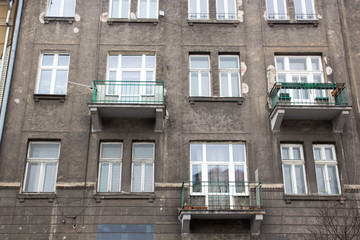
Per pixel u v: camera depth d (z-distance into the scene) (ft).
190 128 48.29
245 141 48.08
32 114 48.32
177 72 50.90
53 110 48.60
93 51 51.62
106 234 43.57
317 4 54.65
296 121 48.85
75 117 48.34
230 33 53.16
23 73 50.24
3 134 47.21
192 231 43.80
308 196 45.42
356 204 45.34
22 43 51.67
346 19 53.98
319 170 47.67
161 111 46.44
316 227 44.21
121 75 51.16
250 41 52.70
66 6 54.90
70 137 47.44
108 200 44.91
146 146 48.19
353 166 47.01
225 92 51.08
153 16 54.54
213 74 51.08
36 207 44.32
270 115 48.32
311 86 47.44
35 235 43.27
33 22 52.80
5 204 44.32
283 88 48.44
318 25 53.57
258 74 51.03
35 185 46.11
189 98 49.39
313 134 48.29
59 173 45.78
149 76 51.26
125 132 47.83
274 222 44.45
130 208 44.60
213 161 47.57
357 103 49.78
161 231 43.83
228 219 44.42
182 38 52.70
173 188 45.55
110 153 47.73
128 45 52.08
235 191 46.16
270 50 52.21
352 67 51.60
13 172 45.62
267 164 46.91
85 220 43.98
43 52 51.80
